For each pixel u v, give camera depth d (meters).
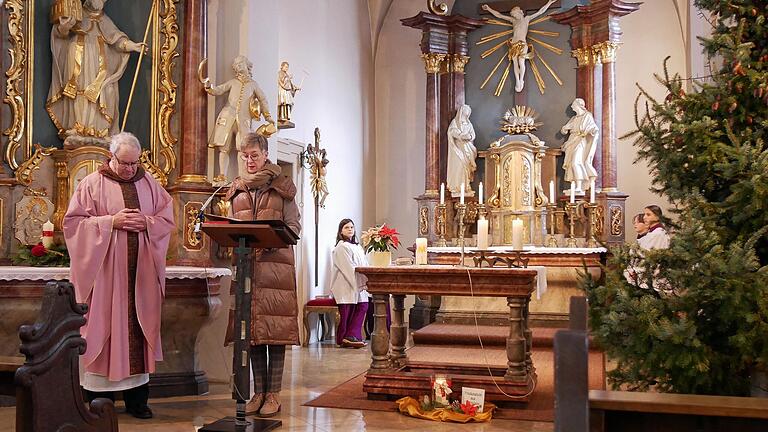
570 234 12.44
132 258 5.47
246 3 7.75
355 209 13.48
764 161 3.84
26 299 5.85
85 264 5.27
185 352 6.60
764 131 4.27
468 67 13.74
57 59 6.83
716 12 4.56
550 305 11.18
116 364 5.27
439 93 13.69
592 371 7.25
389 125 14.55
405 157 14.45
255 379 5.68
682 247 3.90
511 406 5.91
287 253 5.58
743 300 3.75
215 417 5.61
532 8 13.59
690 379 3.97
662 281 4.43
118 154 5.50
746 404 2.33
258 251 5.48
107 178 5.55
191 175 7.30
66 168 6.73
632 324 3.98
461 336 9.12
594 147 12.69
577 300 2.24
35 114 6.72
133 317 5.45
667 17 13.39
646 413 2.43
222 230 4.85
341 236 10.80
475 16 13.96
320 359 9.05
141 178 5.68
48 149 6.73
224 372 7.17
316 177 11.61
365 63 14.17
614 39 12.80
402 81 14.52
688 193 4.25
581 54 13.04
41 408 3.12
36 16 6.75
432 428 5.29
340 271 10.51
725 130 4.29
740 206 4.04
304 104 11.42
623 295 3.99
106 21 7.06
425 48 13.61
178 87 7.49
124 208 5.51
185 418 5.56
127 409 5.65
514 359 5.92
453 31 13.66
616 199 12.58
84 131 6.84
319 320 11.39
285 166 10.95
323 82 12.17
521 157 12.94
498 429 5.30
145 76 7.37
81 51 6.88
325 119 12.23
